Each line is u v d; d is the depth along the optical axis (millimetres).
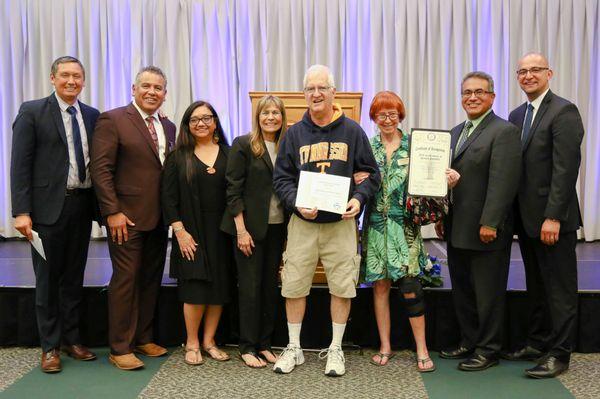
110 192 2883
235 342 3387
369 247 2996
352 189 2852
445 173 2818
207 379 2840
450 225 3031
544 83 2887
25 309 3348
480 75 2902
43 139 2869
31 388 2734
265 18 6477
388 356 3102
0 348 3350
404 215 2967
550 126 2812
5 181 6480
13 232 6469
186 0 6488
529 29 6332
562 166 2738
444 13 6410
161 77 3025
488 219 2771
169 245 5848
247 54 6543
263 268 3074
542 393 2658
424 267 3268
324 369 2992
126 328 2998
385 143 3043
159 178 3014
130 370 2957
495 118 2916
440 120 6504
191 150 3031
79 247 3078
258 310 3053
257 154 2943
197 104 3031
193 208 2986
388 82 6523
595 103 6363
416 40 6473
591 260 4801
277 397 2613
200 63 6535
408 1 6430
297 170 2904
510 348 3275
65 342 3172
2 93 6477
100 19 6492
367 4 6508
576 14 6277
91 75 6523
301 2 6492
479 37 6445
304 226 2887
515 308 3260
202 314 3125
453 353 3156
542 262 2912
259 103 2988
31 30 6488
